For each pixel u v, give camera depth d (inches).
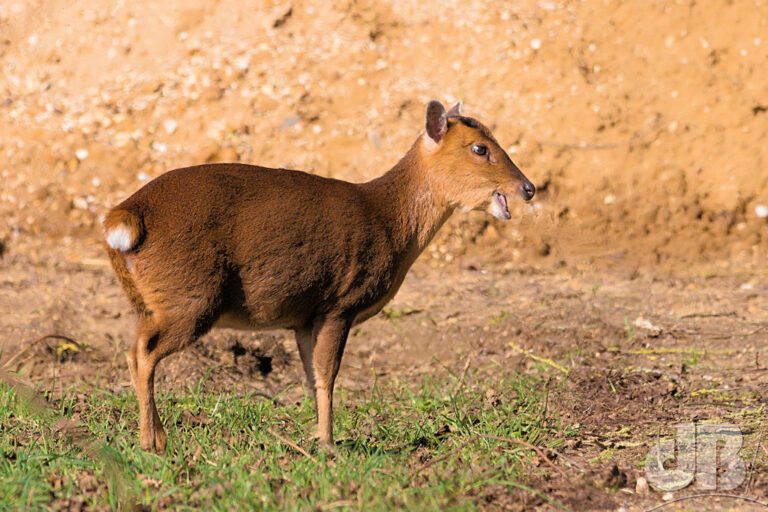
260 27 951.6
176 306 399.2
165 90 915.4
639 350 603.5
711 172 858.8
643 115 884.6
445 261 822.5
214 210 402.9
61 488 365.4
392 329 665.0
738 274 791.7
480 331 646.5
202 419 467.5
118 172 866.8
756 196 848.3
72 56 950.4
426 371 587.2
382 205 451.2
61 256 809.5
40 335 614.5
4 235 831.1
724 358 588.4
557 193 855.1
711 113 880.9
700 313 689.0
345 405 511.5
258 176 420.8
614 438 466.6
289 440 427.5
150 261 394.3
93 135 887.7
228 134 883.4
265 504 349.1
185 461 399.2
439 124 465.4
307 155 870.4
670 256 827.4
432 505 349.7
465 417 484.1
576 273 799.7
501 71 912.3
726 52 911.7
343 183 446.6
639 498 395.5
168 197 400.5
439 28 948.0
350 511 344.2
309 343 453.4
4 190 858.1
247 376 565.6
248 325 431.8
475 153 467.5
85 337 625.0
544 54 917.2
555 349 605.0
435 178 465.7
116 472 362.0
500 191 472.4
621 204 848.3
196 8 966.4
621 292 748.6
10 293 719.7
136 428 451.8
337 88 909.2
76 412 476.4
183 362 563.8
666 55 916.0
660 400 516.7
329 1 967.6
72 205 850.8
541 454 413.7
